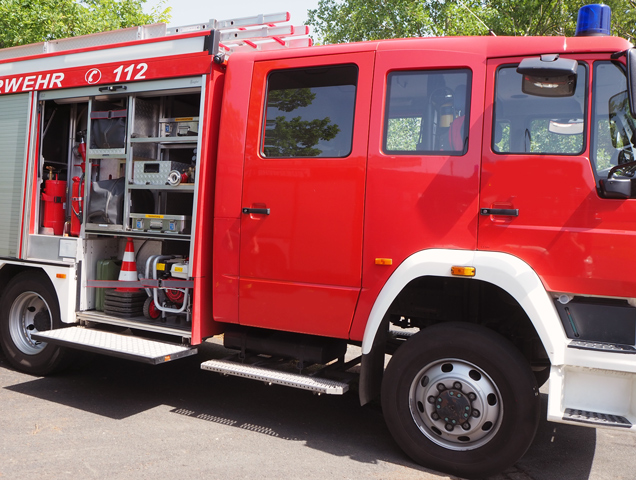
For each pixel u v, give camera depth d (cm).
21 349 523
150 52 452
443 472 342
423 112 357
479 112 341
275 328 396
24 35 1404
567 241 317
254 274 402
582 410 310
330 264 375
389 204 358
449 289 378
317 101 388
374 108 367
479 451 329
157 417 420
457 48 351
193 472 325
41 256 512
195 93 450
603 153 316
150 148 483
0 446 350
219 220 414
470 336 333
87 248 497
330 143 381
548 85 318
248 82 411
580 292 315
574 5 1472
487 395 331
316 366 445
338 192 372
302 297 384
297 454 362
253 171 402
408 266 344
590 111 318
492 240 334
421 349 346
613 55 314
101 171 500
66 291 487
